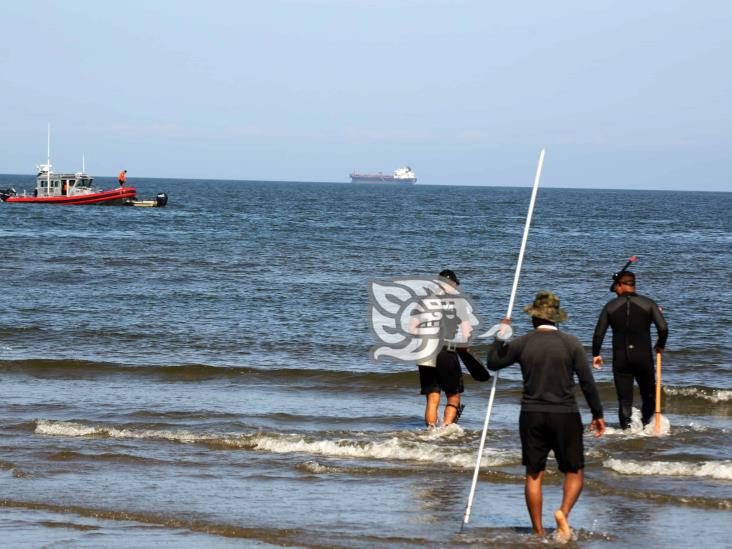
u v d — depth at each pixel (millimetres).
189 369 32250
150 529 16500
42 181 176250
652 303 23703
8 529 16406
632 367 23781
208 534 16234
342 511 17531
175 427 24391
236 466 20734
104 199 177125
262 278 63062
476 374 23781
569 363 15492
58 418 25312
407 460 21297
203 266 70500
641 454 21797
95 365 32656
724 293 57906
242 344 38188
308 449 22156
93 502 17969
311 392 29531
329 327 42781
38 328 40781
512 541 15766
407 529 16484
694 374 32812
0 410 26219
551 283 62938
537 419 15484
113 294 52938
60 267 67312
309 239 104812
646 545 15633
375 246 95688
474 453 21375
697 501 18000
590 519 17094
